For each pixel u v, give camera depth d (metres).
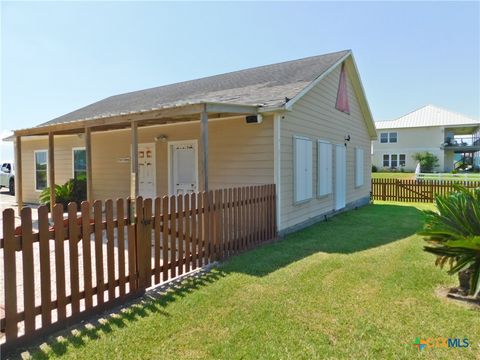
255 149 7.60
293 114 7.84
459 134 39.69
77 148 12.80
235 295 3.74
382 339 2.79
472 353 2.57
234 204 5.72
